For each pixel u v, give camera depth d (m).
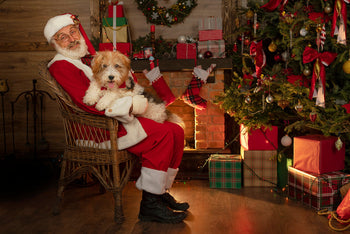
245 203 2.39
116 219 2.06
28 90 3.73
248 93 2.61
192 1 3.59
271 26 2.59
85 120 2.05
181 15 3.61
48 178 3.09
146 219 2.08
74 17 2.22
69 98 2.06
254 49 2.69
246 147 2.83
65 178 2.21
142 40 3.62
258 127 2.60
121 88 2.03
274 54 2.88
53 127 3.73
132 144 2.02
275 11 2.55
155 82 3.16
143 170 2.04
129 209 2.30
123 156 2.10
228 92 2.77
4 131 3.60
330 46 2.42
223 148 3.24
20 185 2.88
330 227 1.95
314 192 2.22
